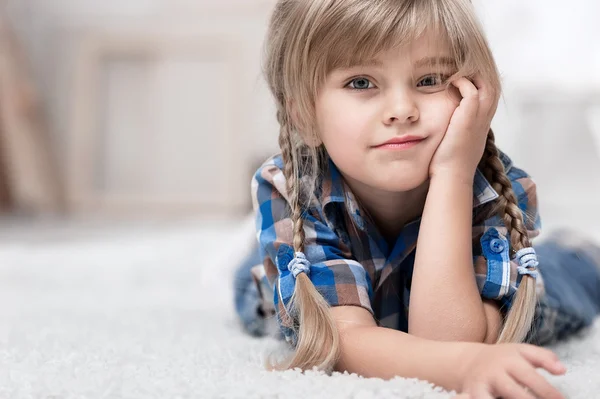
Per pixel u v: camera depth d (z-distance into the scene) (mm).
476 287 731
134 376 665
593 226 2650
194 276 1696
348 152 747
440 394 578
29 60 4258
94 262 1886
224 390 604
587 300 1051
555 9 3689
